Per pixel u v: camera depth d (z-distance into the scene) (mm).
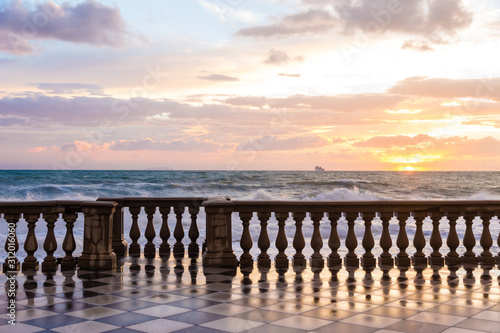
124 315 5168
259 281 7039
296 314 5219
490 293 6270
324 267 8219
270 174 76938
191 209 9859
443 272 7738
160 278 7242
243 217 8383
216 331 4594
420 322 4910
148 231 9805
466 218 8578
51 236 8141
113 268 8086
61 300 5852
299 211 8344
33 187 40344
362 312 5305
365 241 8406
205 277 7332
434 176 82938
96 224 8117
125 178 52781
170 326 4762
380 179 71375
